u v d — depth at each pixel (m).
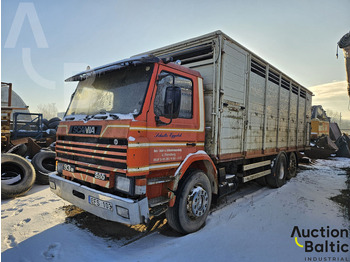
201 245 3.25
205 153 4.16
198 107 4.17
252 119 5.71
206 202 4.09
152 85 3.39
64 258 3.07
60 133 4.15
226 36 4.52
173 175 3.65
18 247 3.31
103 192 3.22
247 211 4.55
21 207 4.76
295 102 8.77
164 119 3.50
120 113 3.42
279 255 2.99
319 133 19.78
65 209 4.71
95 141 3.45
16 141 7.85
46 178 6.31
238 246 3.21
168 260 2.92
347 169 10.41
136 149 3.07
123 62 3.65
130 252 3.26
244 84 5.30
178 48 4.96
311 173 9.30
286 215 4.31
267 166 6.83
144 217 3.01
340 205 5.00
